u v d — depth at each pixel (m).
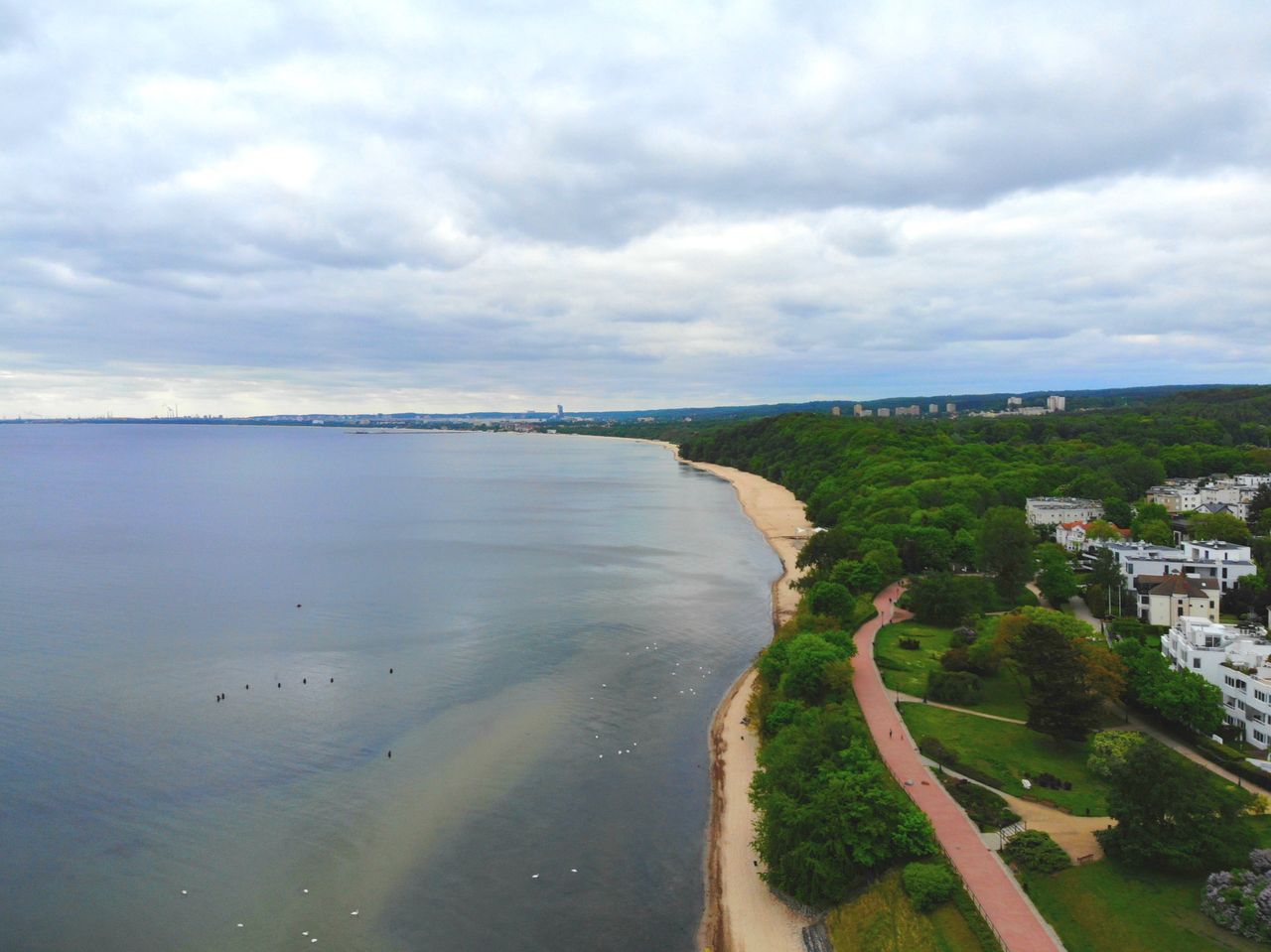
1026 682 125.44
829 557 192.38
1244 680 104.69
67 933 75.31
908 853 80.12
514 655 146.88
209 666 140.00
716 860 87.94
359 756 108.38
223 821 93.06
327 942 74.69
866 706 116.94
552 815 95.88
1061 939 69.31
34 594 187.88
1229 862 74.25
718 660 146.50
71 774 102.62
